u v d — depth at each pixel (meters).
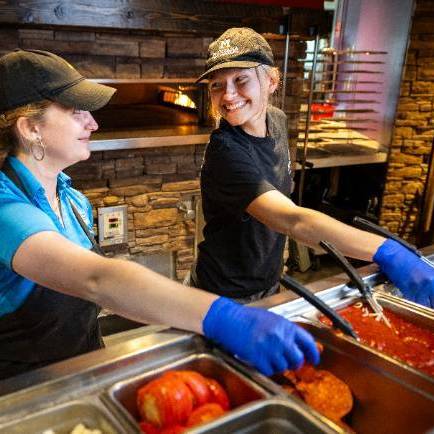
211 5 2.63
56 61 1.29
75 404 0.89
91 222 1.71
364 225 1.52
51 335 1.41
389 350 1.15
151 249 3.05
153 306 1.03
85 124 1.34
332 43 4.36
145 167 2.85
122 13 2.43
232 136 1.79
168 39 2.66
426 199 4.05
